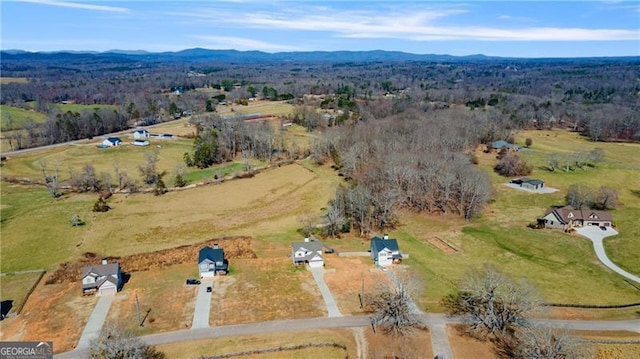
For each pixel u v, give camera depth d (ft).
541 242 277.85
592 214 301.22
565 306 205.16
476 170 350.84
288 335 179.52
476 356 169.99
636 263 249.75
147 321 188.85
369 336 180.24
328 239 277.85
